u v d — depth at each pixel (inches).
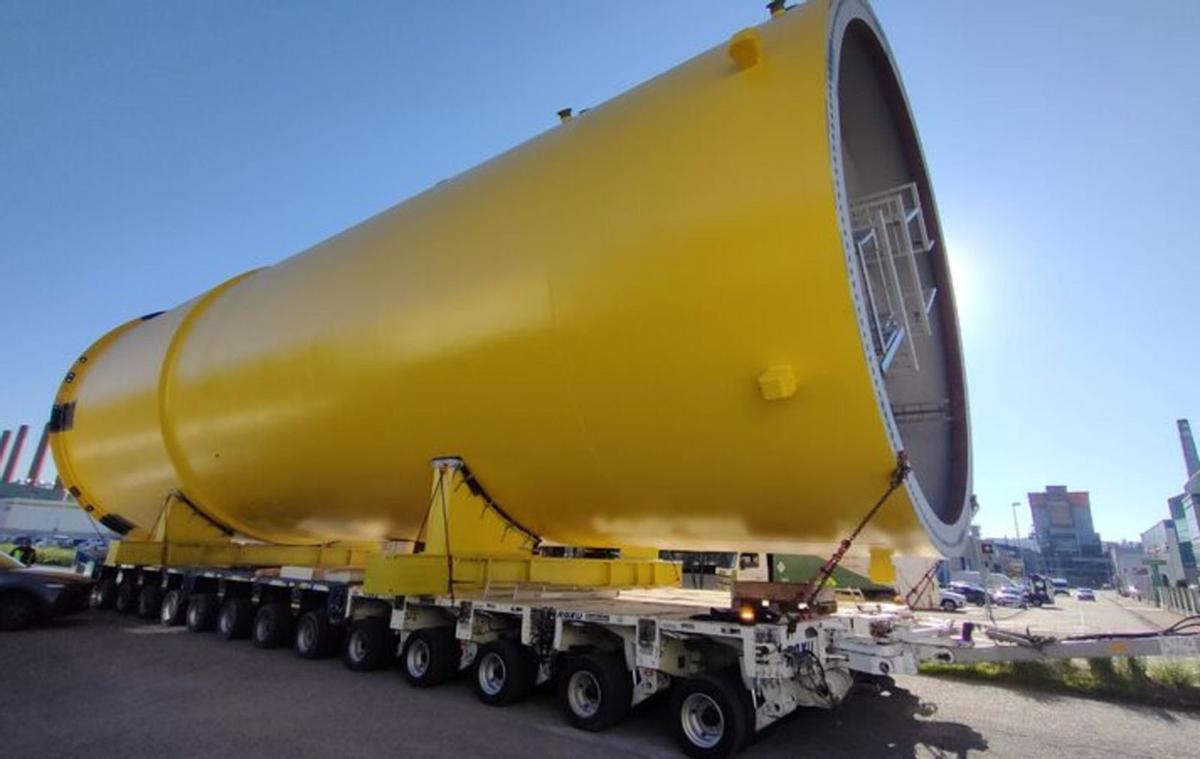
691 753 237.9
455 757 230.7
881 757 247.0
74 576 532.1
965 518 301.3
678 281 241.4
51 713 272.7
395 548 546.0
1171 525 2242.9
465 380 307.3
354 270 380.2
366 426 358.0
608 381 265.0
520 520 356.8
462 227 327.6
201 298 555.5
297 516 480.1
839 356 217.6
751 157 233.8
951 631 275.6
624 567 432.5
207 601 498.6
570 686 274.4
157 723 261.6
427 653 331.3
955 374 335.6
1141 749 260.1
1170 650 237.0
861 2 283.4
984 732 281.0
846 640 262.8
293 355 391.5
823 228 214.8
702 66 283.7
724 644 258.7
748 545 327.6
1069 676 364.2
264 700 300.4
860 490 237.9
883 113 328.2
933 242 340.5
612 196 268.7
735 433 246.7
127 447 554.9
